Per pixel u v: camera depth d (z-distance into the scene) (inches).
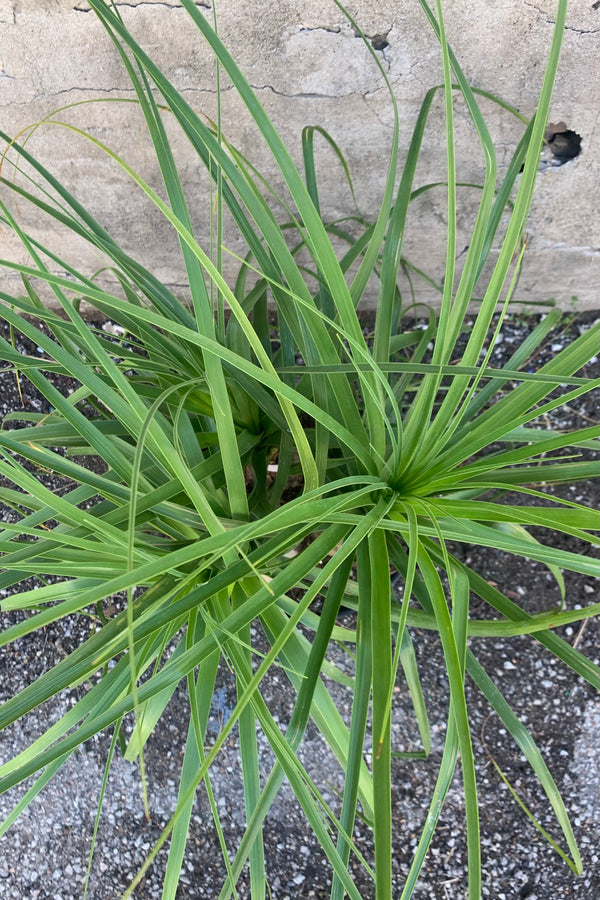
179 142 39.9
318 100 37.8
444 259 48.3
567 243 45.9
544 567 50.8
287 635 26.8
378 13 34.0
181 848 31.6
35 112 38.8
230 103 38.0
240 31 34.8
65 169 41.9
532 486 50.9
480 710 51.4
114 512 32.3
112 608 54.2
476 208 43.8
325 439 35.6
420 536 34.7
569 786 50.1
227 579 29.5
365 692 30.4
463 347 54.6
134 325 37.0
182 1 26.5
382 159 40.9
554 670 50.8
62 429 35.1
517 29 34.4
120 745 52.9
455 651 27.8
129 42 28.6
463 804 50.6
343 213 44.7
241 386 35.6
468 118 38.4
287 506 27.4
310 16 34.2
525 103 37.5
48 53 35.9
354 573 40.0
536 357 53.4
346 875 28.4
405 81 36.7
